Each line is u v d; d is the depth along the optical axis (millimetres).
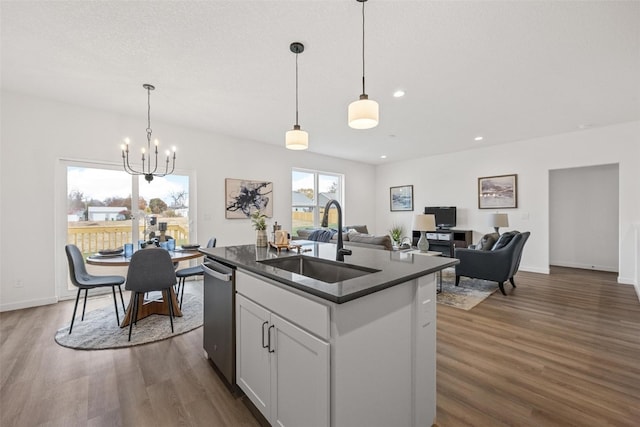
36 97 3289
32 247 3295
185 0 1754
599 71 2615
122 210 3957
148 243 3107
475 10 1832
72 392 1767
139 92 3125
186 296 3697
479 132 4648
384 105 3449
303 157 6062
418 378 1417
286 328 1294
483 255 3861
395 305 1315
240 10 1843
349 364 1120
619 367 2018
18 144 3209
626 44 2186
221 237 4797
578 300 3510
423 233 4410
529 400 1683
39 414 1576
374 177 7730
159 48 2268
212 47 2254
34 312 3111
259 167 5320
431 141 5242
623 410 1589
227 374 1803
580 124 4227
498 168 5492
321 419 1107
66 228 3578
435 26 1992
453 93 3109
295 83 2881
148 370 2016
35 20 1931
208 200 4656
